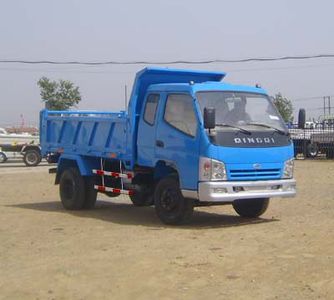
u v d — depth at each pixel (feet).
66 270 26.66
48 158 51.49
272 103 39.83
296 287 22.90
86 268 26.96
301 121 41.75
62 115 49.65
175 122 37.50
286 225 37.14
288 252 28.68
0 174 87.51
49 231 37.35
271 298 21.74
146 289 23.49
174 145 37.35
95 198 47.09
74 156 46.73
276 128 38.55
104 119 43.62
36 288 24.08
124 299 22.40
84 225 39.50
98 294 23.09
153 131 39.11
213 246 30.94
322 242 30.50
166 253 29.48
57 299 22.66
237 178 36.11
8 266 27.94
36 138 121.39
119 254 29.60
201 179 35.50
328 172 80.02
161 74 40.93
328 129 117.80
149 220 41.55
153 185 41.57
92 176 46.55
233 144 35.99
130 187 42.16
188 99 37.04
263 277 24.48
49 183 71.67
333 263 25.95
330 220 38.14
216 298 22.02
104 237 34.63
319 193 55.52
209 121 35.04
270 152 37.40
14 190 63.98
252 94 39.01
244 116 37.88
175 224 38.40
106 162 44.96
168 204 38.40
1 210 47.73
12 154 121.19
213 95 37.35
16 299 22.79
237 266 26.43
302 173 79.15
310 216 40.75
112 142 42.96
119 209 47.98
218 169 35.42
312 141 115.96
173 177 38.17
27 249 31.78
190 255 28.86
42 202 53.57
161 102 38.78
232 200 35.81
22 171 95.09
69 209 47.60
